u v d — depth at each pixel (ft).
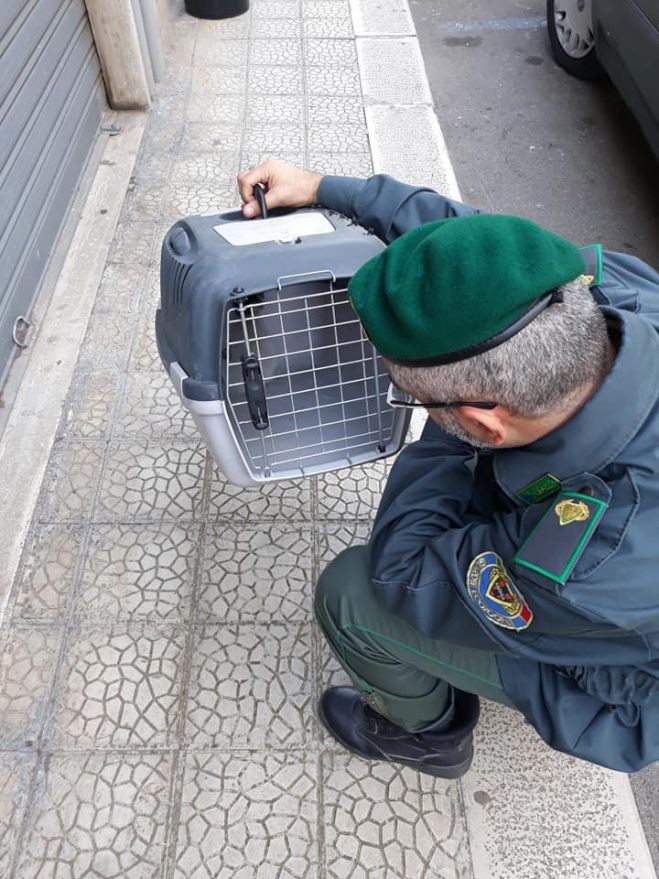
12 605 6.15
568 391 3.05
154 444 7.33
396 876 4.91
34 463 7.09
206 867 4.92
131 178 10.43
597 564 3.11
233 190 10.34
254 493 6.99
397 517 4.10
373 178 4.94
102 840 5.01
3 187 7.66
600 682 3.72
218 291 4.13
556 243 3.03
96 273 9.02
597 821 5.16
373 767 5.38
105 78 11.13
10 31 7.84
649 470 3.13
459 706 5.01
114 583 6.31
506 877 4.91
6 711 5.56
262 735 5.51
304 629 6.10
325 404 5.15
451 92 13.09
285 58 12.98
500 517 3.67
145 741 5.45
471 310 2.90
